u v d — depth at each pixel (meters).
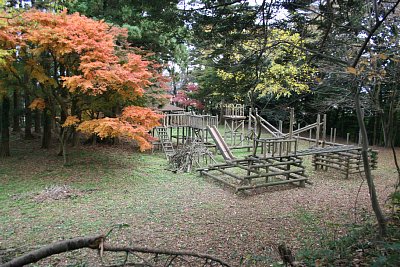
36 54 9.50
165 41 15.18
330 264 3.28
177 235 5.77
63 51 9.06
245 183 9.37
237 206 7.68
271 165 9.56
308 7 5.19
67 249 1.78
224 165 10.55
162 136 15.70
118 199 8.20
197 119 16.08
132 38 14.15
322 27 5.46
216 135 13.77
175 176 10.85
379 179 10.48
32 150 13.88
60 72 11.77
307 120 20.64
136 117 10.38
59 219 6.67
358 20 5.16
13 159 12.19
